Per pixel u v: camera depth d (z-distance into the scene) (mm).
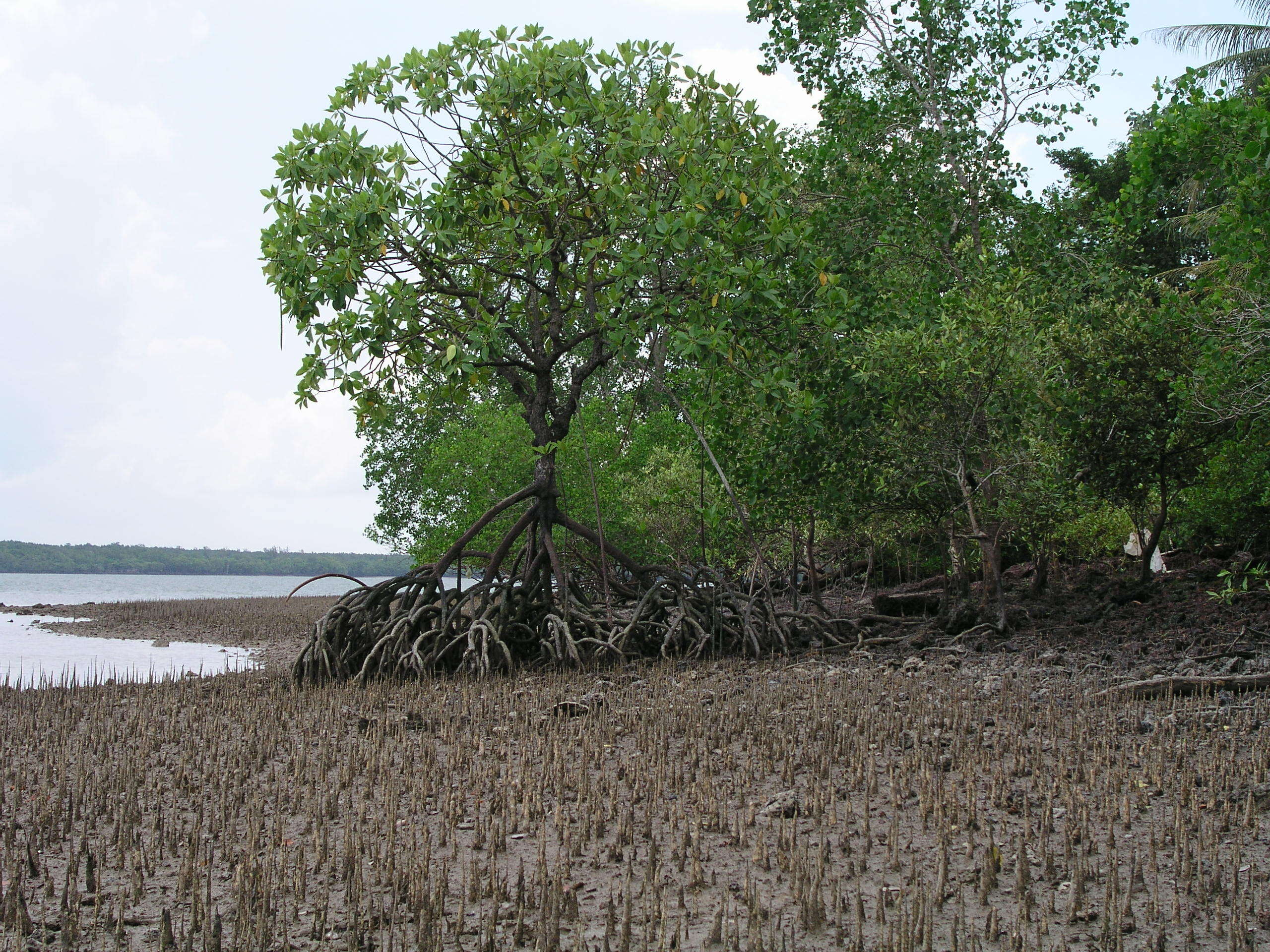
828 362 13219
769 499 14297
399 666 12180
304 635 22656
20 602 41875
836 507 14203
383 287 11711
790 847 5238
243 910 4301
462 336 12406
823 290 12586
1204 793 5883
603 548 13609
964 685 9906
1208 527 17656
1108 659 11055
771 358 12930
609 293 11938
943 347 12477
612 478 18734
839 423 13297
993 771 6527
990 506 13469
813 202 15492
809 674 11258
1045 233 15133
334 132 11836
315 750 7863
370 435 28094
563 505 18234
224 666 16828
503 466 18578
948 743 7305
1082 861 4945
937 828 5504
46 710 9922
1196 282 12508
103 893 4820
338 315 11727
